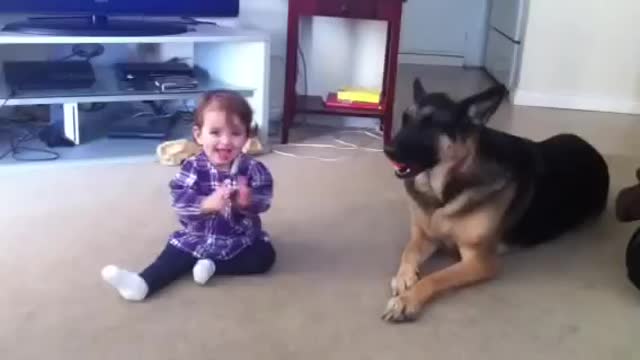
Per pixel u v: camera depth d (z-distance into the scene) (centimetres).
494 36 541
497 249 206
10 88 279
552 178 226
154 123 329
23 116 331
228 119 191
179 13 304
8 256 202
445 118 189
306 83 358
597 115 424
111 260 203
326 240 224
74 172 276
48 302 178
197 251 192
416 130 190
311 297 187
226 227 194
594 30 427
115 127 321
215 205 189
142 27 293
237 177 197
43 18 301
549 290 198
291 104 321
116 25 293
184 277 194
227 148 193
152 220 232
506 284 200
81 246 211
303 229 231
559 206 228
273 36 355
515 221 209
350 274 202
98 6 290
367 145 332
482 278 196
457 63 594
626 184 293
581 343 171
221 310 178
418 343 168
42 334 164
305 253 213
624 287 202
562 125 395
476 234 194
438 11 582
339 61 353
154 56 345
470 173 193
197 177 196
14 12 281
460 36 588
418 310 179
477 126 192
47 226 224
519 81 444
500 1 523
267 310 179
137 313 175
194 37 286
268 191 199
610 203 269
